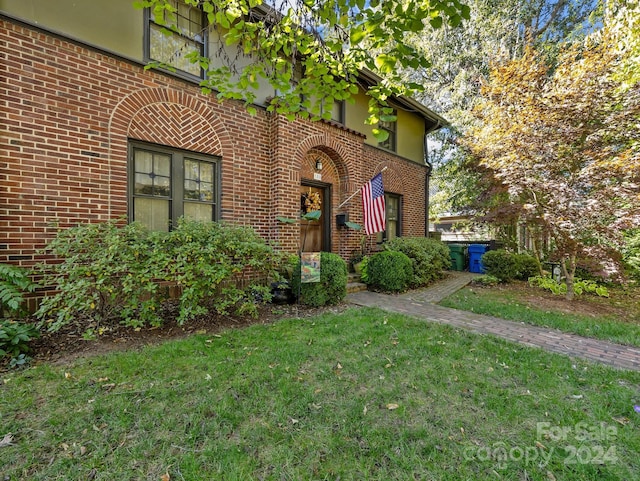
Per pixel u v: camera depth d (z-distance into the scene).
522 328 4.34
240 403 2.28
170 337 3.74
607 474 1.67
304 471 1.67
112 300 3.76
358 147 8.05
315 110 4.27
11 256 3.85
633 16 5.92
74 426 1.99
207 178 5.69
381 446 1.87
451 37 14.55
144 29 4.94
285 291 5.48
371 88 3.73
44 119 4.07
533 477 1.65
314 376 2.73
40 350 3.22
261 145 6.35
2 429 1.94
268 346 3.39
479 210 8.63
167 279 3.93
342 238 7.93
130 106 4.77
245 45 3.77
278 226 6.29
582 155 6.02
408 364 2.99
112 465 1.69
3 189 3.81
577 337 4.00
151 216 5.06
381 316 4.62
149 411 2.17
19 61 3.92
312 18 3.50
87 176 4.38
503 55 8.98
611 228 5.33
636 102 5.49
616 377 2.79
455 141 10.21
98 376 2.65
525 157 6.43
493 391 2.51
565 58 6.98
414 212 10.56
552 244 7.27
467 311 5.27
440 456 1.80
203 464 1.71
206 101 5.59
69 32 4.30
